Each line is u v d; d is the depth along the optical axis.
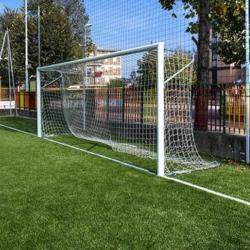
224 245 4.51
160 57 7.88
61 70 13.38
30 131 14.95
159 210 5.64
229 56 20.86
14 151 10.33
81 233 4.86
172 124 9.02
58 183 7.11
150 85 9.73
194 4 12.27
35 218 5.37
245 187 6.80
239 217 5.35
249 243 4.57
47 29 39.47
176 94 8.98
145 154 9.60
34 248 4.46
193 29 12.20
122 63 10.73
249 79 8.68
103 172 7.92
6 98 25.25
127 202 6.00
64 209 5.71
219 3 12.15
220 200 6.06
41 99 14.22
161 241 4.61
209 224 5.11
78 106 13.11
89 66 12.52
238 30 18.59
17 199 6.19
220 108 9.67
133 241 4.62
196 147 9.94
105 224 5.14
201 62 10.87
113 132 11.54
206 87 10.02
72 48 40.50
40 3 41.94
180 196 6.27
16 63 38.97
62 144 11.48
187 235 4.78
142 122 10.37
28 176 7.62
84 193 6.48
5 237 4.76
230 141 9.17
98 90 12.17
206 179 7.36
